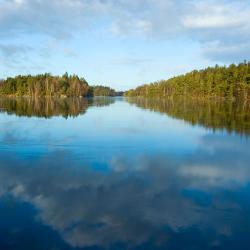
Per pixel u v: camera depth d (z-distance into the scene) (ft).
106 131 110.52
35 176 58.54
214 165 66.85
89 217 41.81
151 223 40.27
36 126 121.39
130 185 54.03
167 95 505.25
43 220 40.86
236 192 51.24
